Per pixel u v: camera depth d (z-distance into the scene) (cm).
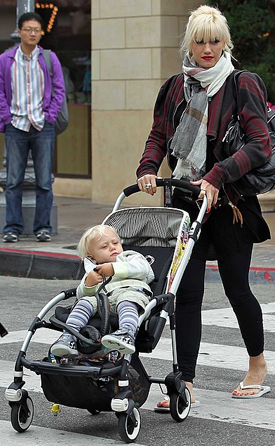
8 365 889
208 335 1018
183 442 667
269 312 1134
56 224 1653
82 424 711
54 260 1423
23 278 1438
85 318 673
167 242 734
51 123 1535
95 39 2058
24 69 1513
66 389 661
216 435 683
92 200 2109
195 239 712
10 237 1567
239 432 691
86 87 2181
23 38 1512
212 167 745
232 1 1888
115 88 2031
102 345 661
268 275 1319
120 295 674
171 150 755
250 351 785
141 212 736
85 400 665
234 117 735
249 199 752
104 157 2070
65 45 2197
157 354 933
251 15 1870
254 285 1318
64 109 1554
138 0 1975
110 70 2034
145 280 700
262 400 777
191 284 743
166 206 748
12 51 1527
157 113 774
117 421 719
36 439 675
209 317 1111
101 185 2088
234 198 737
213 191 714
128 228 739
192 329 746
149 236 737
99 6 2042
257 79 740
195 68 733
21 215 1578
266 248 1505
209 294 1259
